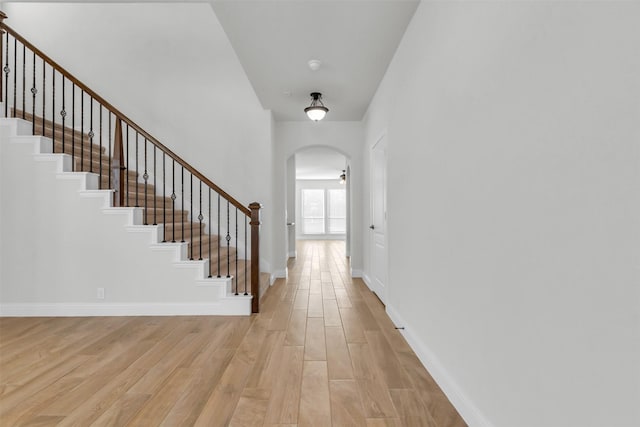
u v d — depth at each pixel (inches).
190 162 209.5
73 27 208.8
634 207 32.9
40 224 136.6
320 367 93.9
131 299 139.4
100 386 82.7
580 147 39.6
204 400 76.9
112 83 209.5
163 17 209.8
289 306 155.5
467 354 69.4
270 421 69.3
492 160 59.3
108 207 137.9
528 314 49.7
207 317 138.2
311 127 222.4
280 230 225.0
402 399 77.6
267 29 112.2
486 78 61.1
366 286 198.5
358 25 110.0
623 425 34.6
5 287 136.3
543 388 46.6
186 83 209.9
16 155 135.3
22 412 71.8
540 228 46.8
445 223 80.6
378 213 170.2
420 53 98.3
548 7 44.7
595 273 37.8
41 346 107.3
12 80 205.5
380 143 163.0
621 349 34.7
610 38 35.4
